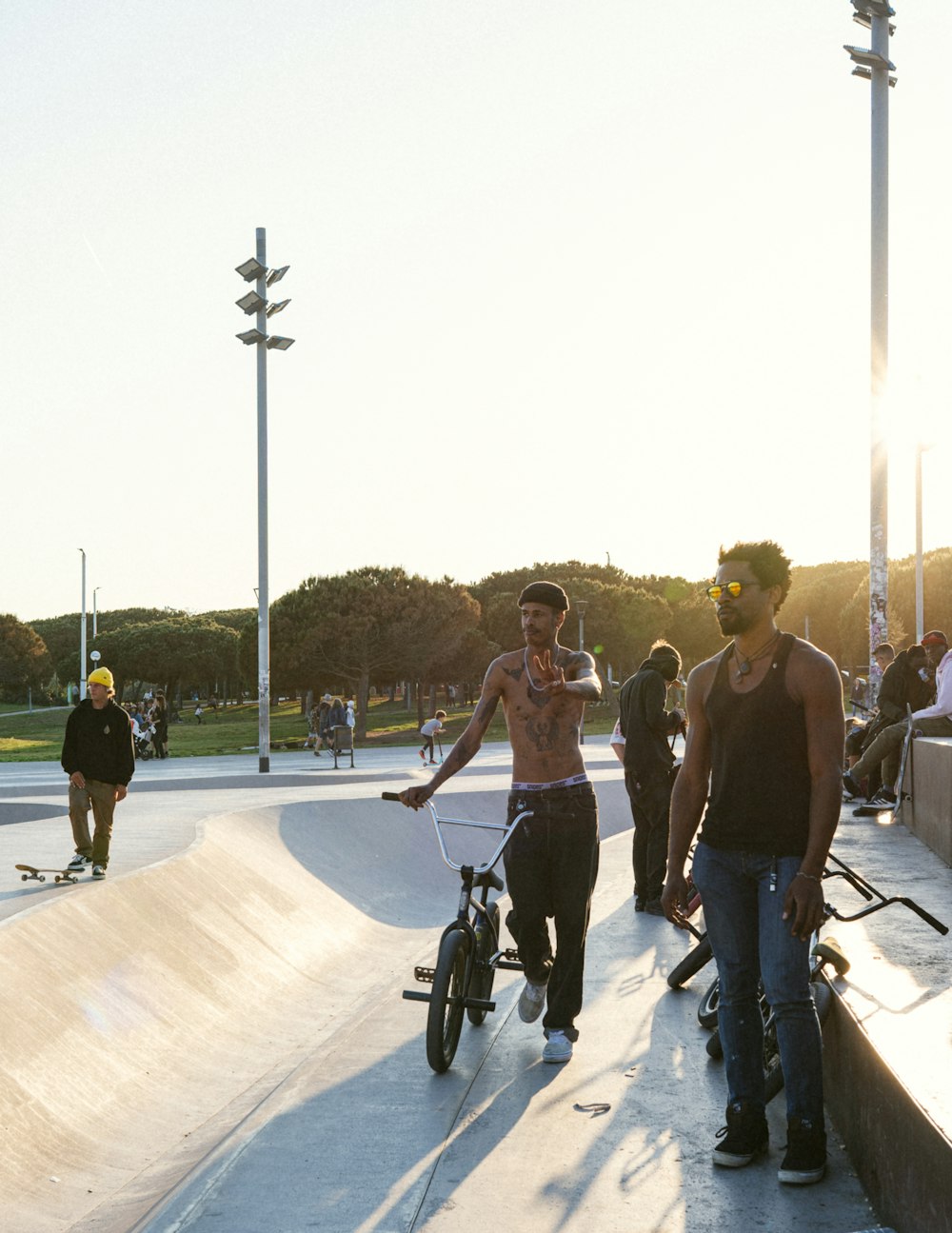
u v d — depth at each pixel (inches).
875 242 608.4
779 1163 146.3
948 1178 107.5
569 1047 189.3
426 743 1273.4
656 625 2677.2
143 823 528.7
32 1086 231.6
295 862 490.0
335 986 382.9
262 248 996.6
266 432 1000.9
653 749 306.2
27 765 1337.4
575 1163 147.3
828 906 160.1
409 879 559.5
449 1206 134.9
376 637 1882.4
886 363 599.2
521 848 193.9
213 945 352.2
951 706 402.0
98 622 4569.4
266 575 997.8
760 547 139.9
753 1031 145.3
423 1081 181.5
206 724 2635.3
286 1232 129.0
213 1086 274.4
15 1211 193.5
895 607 2345.0
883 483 591.8
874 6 604.4
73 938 293.7
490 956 207.9
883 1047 135.3
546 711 193.9
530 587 192.4
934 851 333.4
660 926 293.4
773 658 138.9
